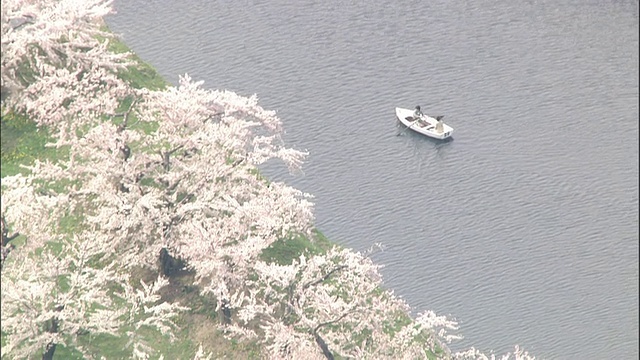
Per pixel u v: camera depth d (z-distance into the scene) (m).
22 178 197.62
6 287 195.00
